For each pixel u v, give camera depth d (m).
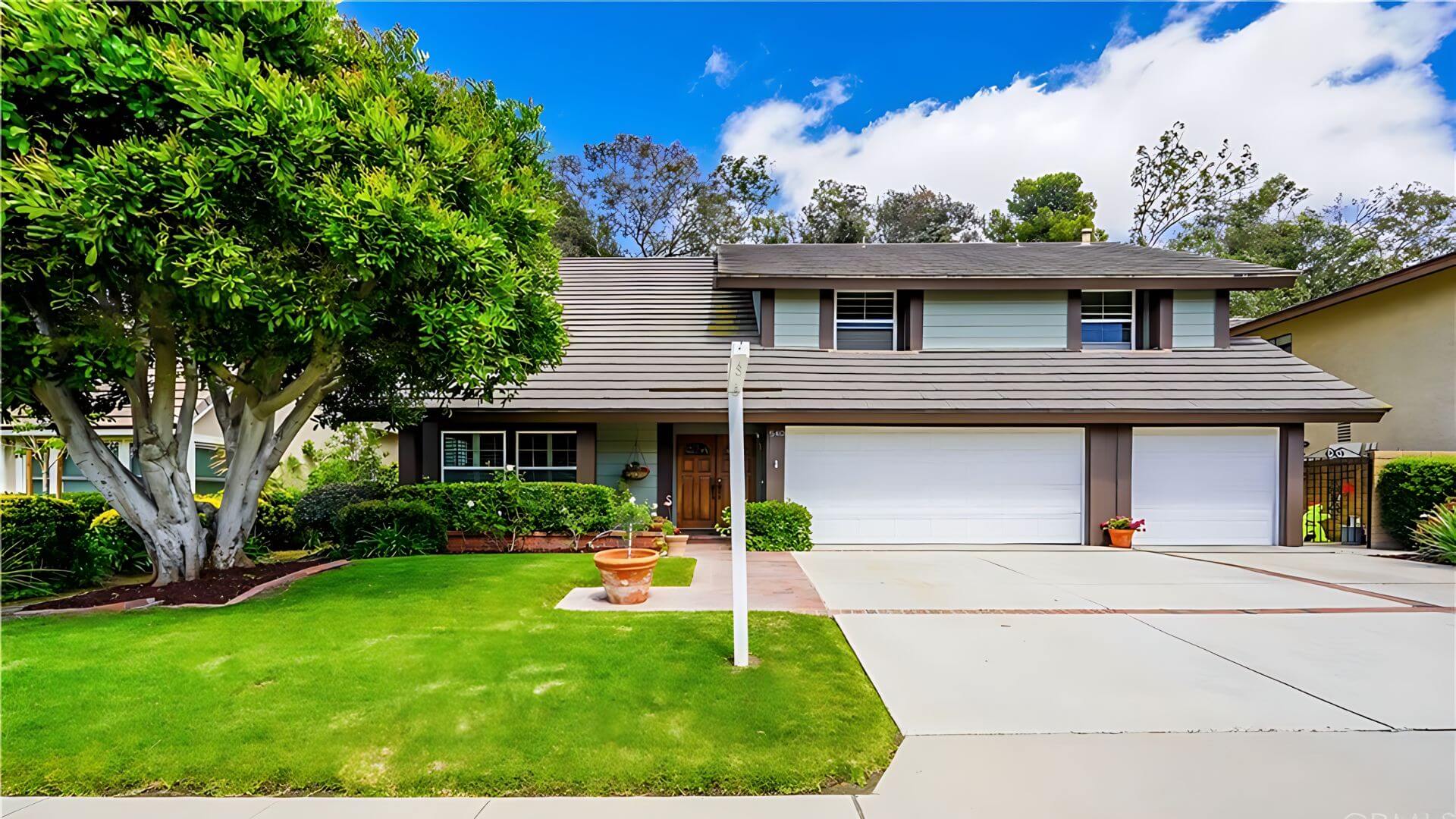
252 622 5.07
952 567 8.09
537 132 7.16
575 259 15.48
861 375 10.85
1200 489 10.33
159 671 3.93
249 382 6.70
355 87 5.41
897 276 11.29
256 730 3.18
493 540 9.35
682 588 6.62
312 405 7.61
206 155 4.49
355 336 5.91
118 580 7.78
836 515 10.55
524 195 6.61
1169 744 3.14
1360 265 25.59
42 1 4.30
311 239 4.87
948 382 10.62
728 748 3.05
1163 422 9.98
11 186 4.07
